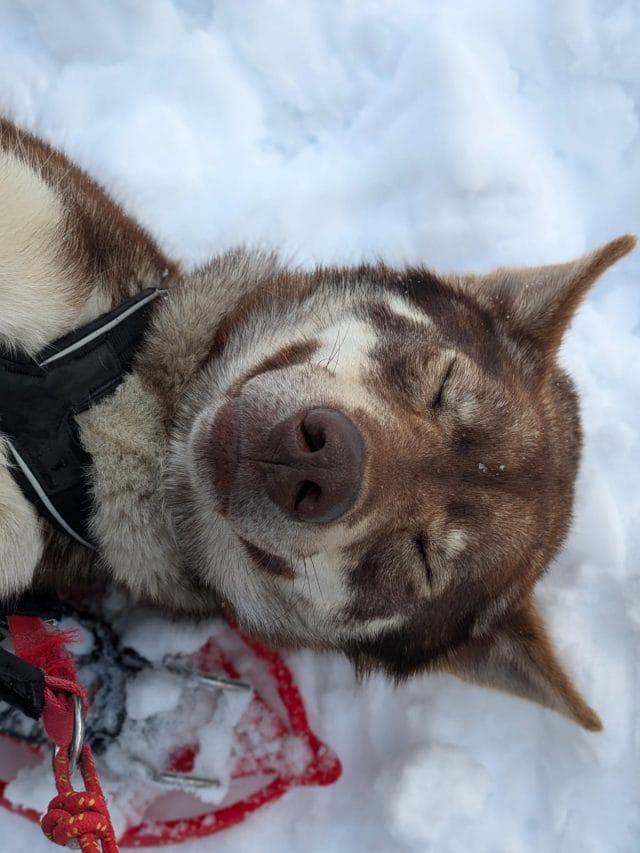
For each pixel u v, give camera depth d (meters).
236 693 0.40
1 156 0.33
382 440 0.29
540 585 0.43
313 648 0.37
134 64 0.46
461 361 0.34
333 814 0.41
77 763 0.28
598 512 0.44
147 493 0.33
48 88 0.46
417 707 0.42
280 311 0.35
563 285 0.37
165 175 0.45
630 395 0.46
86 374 0.31
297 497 0.26
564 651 0.43
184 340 0.34
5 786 0.37
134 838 0.38
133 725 0.38
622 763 0.42
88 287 0.33
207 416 0.30
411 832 0.40
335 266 0.37
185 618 0.38
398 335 0.34
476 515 0.33
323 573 0.32
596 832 0.42
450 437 0.32
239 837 0.40
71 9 0.46
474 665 0.39
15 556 0.31
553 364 0.39
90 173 0.43
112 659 0.38
